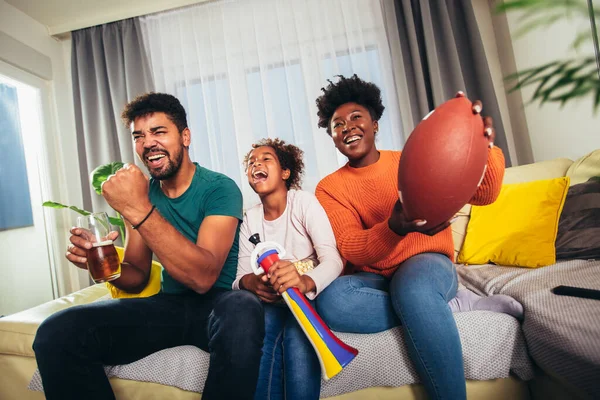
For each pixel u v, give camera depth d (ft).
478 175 2.00
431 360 2.35
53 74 8.04
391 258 3.20
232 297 2.68
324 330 2.41
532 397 2.76
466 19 7.01
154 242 2.40
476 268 4.05
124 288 3.41
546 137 6.20
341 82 3.76
